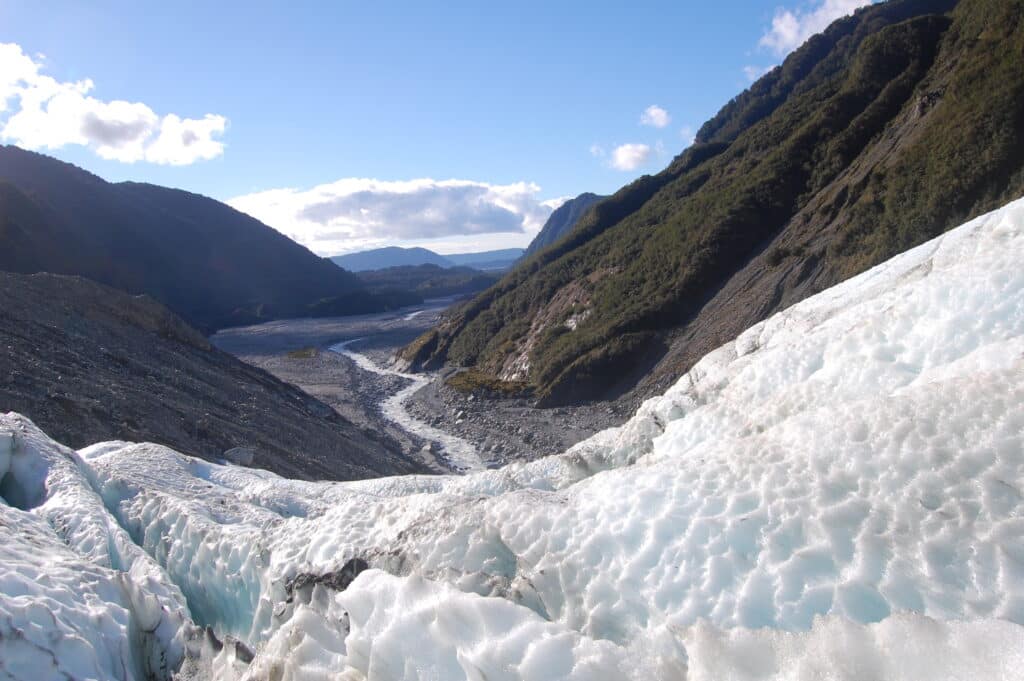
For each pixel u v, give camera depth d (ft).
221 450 80.28
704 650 11.35
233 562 27.84
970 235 30.76
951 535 11.99
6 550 23.38
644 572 14.37
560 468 33.37
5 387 69.05
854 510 13.42
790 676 10.28
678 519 15.21
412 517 22.50
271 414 109.29
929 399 15.35
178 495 39.40
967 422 14.05
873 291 34.68
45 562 23.73
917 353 23.43
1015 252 23.79
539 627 13.23
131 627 23.36
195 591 30.37
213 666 21.91
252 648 21.31
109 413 74.13
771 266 163.73
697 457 17.92
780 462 15.72
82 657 18.63
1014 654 8.80
